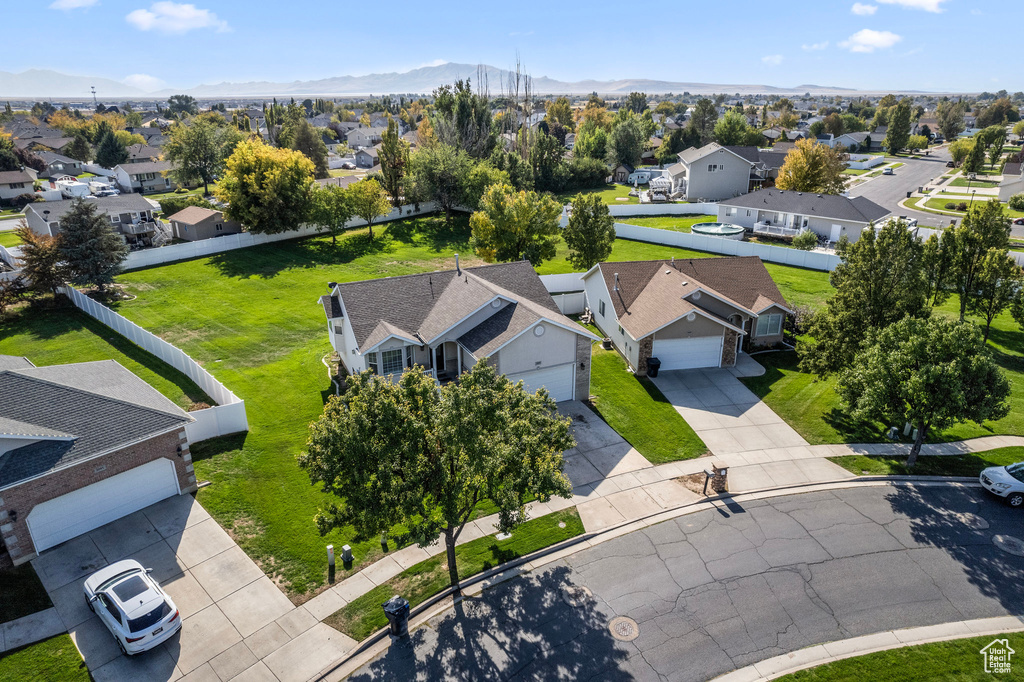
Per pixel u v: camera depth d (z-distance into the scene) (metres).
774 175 88.00
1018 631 16.33
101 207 59.81
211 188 102.12
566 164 97.69
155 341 33.09
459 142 79.81
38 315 40.50
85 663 15.41
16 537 18.31
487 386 16.94
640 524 20.84
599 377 32.16
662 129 175.62
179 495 21.92
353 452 15.37
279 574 18.53
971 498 22.12
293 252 56.03
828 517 21.09
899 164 125.12
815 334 28.95
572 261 45.88
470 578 18.34
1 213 79.75
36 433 18.80
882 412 23.09
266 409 28.06
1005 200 81.62
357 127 194.75
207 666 15.44
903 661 15.45
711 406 29.12
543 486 16.66
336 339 32.59
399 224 66.25
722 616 16.84
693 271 37.72
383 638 16.36
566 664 15.36
